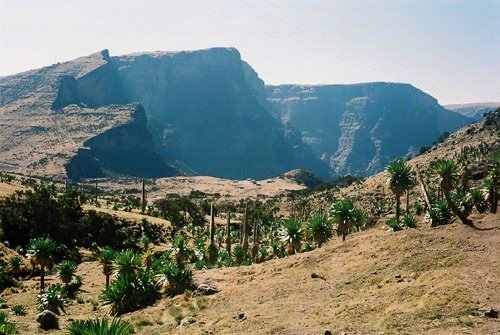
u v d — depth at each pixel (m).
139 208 174.88
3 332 40.66
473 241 40.97
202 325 34.78
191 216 176.25
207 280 53.59
